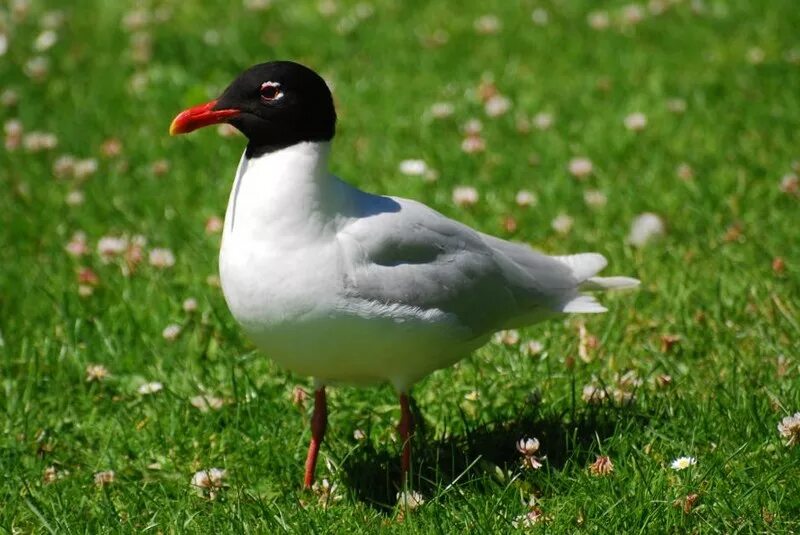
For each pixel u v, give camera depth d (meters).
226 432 10.02
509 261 9.47
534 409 10.05
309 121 8.52
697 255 12.41
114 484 9.45
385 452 9.77
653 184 13.97
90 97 16.88
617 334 11.16
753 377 10.13
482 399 10.38
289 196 8.41
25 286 12.34
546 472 9.23
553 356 10.91
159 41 18.47
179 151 15.38
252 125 8.55
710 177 14.06
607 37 18.39
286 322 8.46
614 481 8.82
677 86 16.58
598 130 15.39
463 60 17.88
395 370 8.85
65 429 10.24
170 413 10.23
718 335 10.95
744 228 12.79
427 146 15.09
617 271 12.26
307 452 9.83
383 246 8.53
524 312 9.51
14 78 17.41
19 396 10.56
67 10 19.97
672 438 9.48
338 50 18.34
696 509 8.45
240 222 8.56
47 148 15.27
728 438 9.32
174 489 9.45
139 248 12.81
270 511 8.84
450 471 9.47
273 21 19.48
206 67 17.91
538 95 16.55
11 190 14.41
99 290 12.22
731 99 16.06
